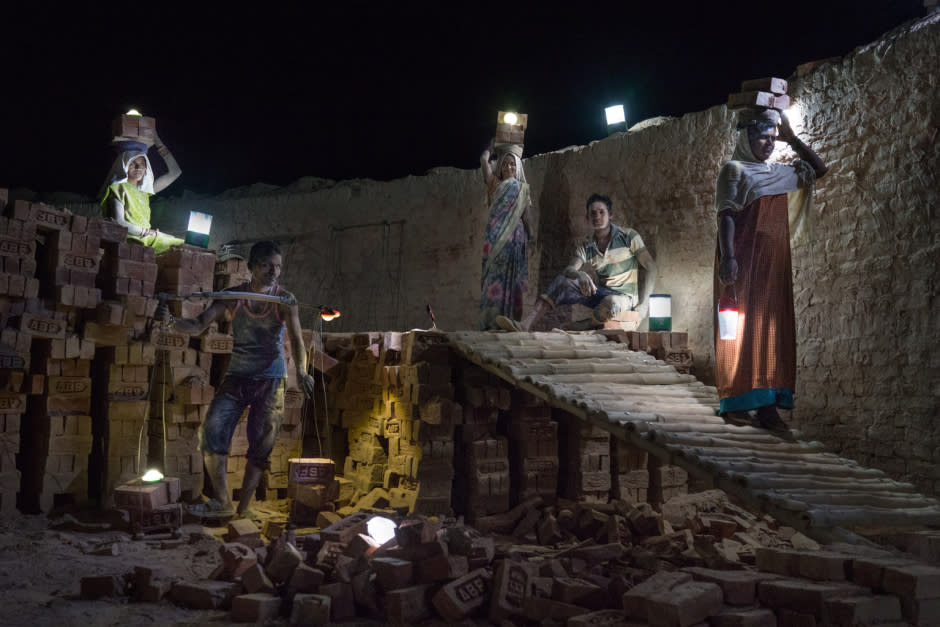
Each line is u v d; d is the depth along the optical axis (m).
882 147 7.30
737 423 7.02
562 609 4.68
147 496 6.60
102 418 7.73
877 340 7.23
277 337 7.74
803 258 8.02
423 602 4.96
